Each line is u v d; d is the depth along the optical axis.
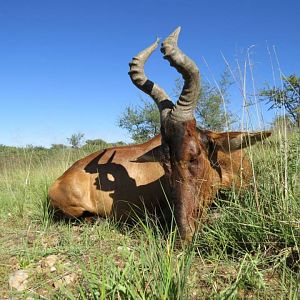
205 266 1.15
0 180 3.16
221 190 1.48
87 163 1.84
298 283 0.97
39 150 4.62
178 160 1.34
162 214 1.62
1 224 1.86
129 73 1.54
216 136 1.49
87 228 1.62
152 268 0.98
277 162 1.43
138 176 1.72
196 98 1.37
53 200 1.81
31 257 1.34
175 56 1.34
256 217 1.26
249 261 1.14
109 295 0.94
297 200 1.30
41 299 1.02
